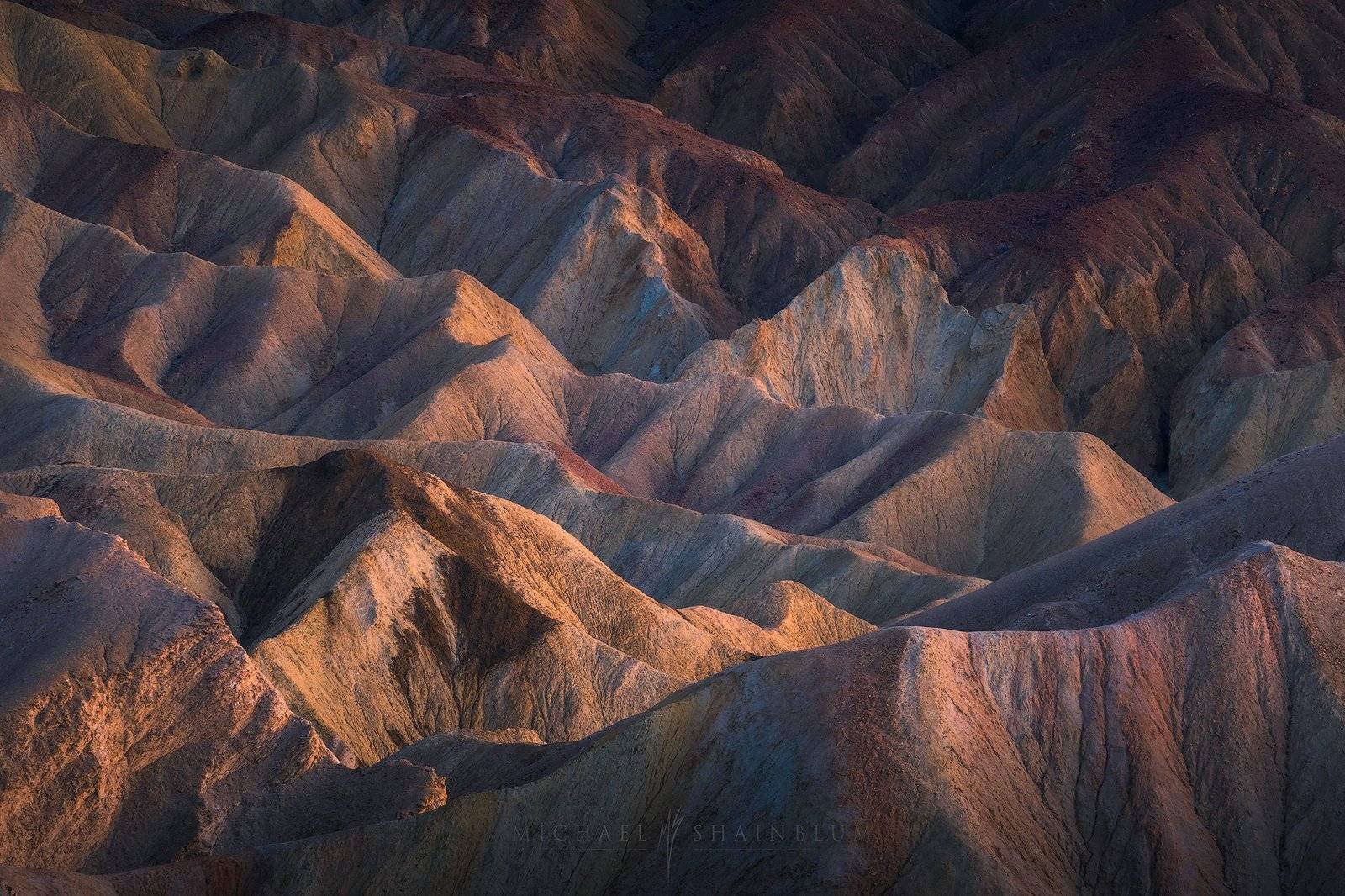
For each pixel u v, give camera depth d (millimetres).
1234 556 71375
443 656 91812
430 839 62562
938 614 95312
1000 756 62656
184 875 59938
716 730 64188
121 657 67688
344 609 88938
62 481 105938
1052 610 81875
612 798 63688
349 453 104438
